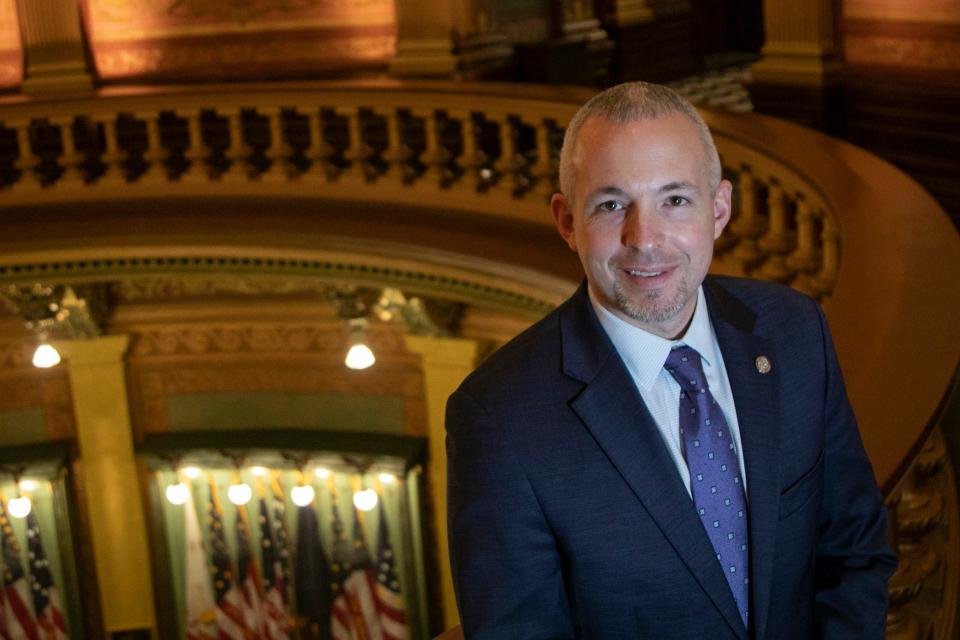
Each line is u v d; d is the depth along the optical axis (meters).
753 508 2.00
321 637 13.66
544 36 13.93
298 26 13.61
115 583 13.88
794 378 2.07
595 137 1.88
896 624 2.69
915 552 2.79
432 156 10.30
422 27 12.88
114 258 10.76
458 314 12.15
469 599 1.90
